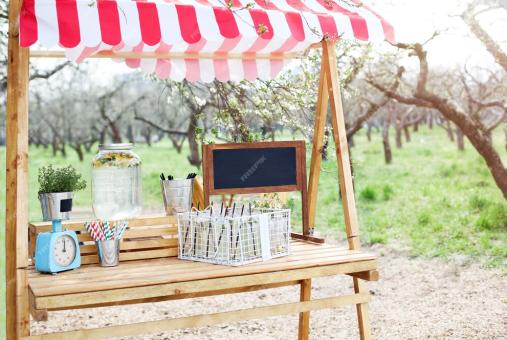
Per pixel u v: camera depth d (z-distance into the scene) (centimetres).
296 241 378
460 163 1722
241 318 297
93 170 328
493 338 496
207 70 437
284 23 315
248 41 421
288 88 521
